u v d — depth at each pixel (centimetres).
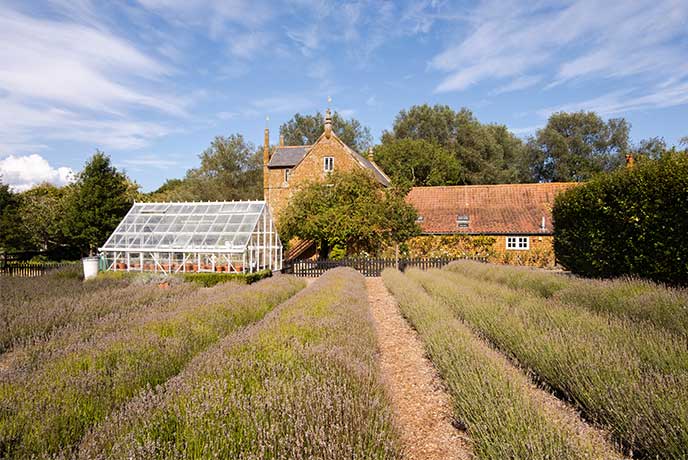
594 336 626
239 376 434
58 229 3170
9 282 1468
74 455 324
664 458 371
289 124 6719
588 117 5400
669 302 760
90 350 575
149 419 337
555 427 350
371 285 1894
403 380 641
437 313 908
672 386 430
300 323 650
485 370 488
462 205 3183
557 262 1764
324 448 292
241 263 1908
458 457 416
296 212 2520
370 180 2650
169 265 1988
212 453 287
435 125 5509
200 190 5097
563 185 3128
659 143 5050
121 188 3075
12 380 475
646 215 1088
